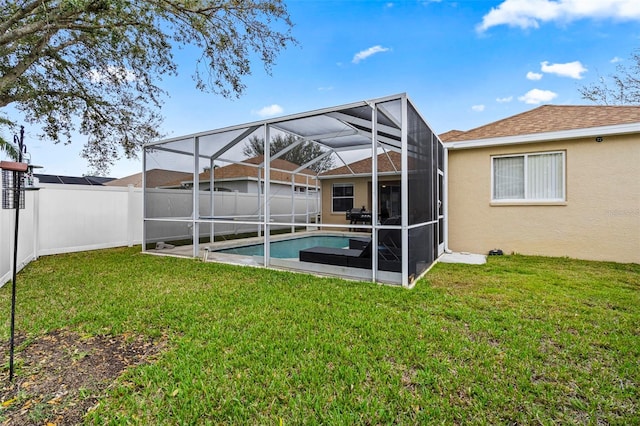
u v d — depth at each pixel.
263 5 7.43
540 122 8.06
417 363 2.51
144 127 10.52
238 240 10.66
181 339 2.96
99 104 9.16
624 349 2.69
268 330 3.13
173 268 6.20
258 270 5.98
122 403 2.06
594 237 6.85
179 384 2.25
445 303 3.92
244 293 4.41
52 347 2.87
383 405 2.02
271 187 13.25
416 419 1.90
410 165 4.92
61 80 8.19
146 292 4.51
